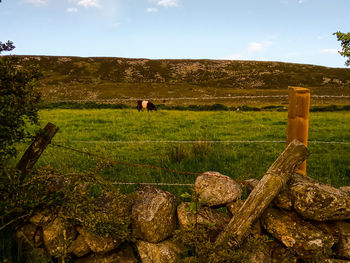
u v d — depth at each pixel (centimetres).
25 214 249
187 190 409
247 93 5169
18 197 246
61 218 254
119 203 273
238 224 252
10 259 239
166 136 1020
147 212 272
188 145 692
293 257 251
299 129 328
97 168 307
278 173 256
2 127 231
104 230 250
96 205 280
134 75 9144
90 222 243
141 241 269
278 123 1447
